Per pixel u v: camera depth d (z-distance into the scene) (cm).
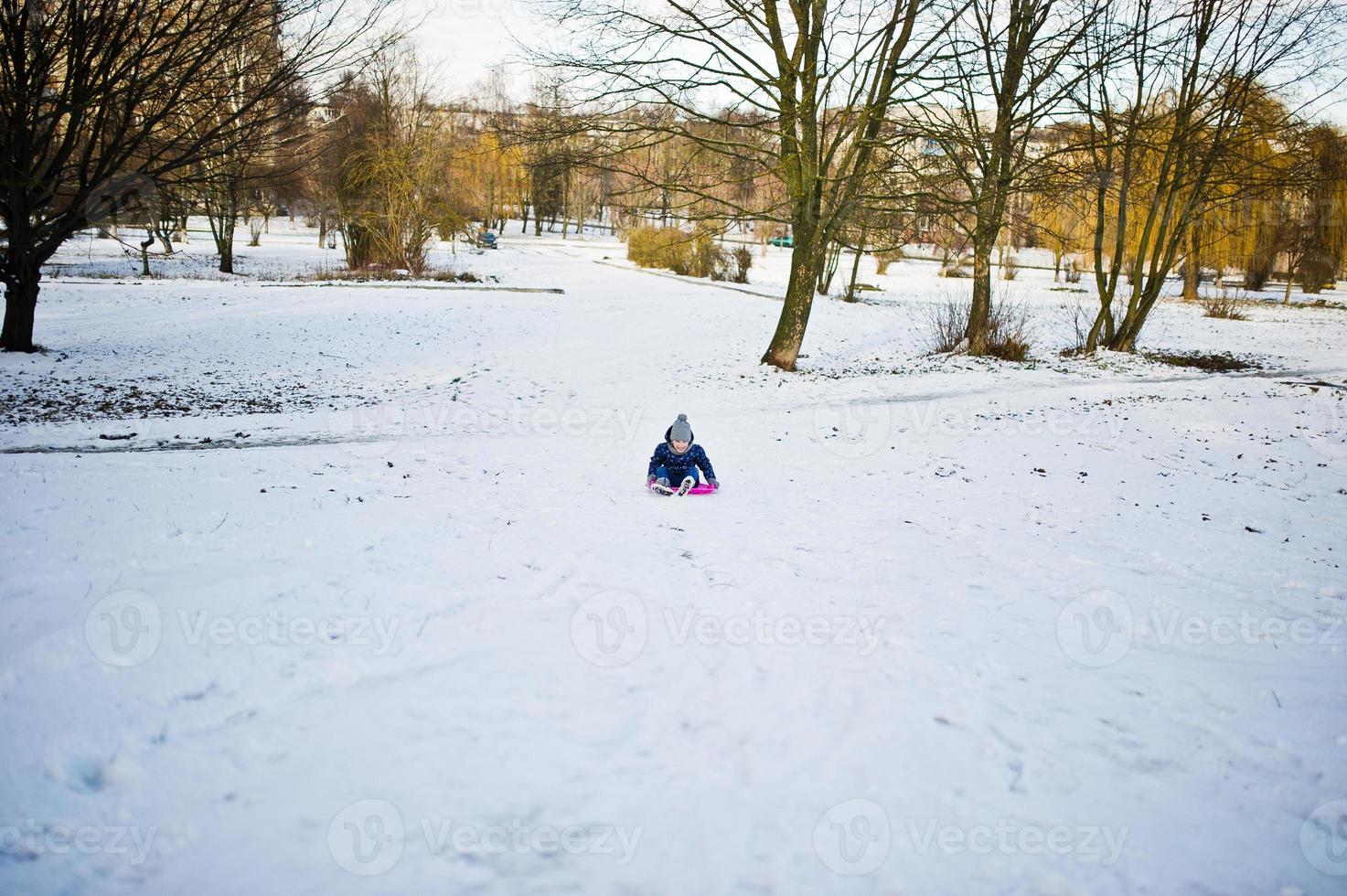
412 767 298
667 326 2352
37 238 1360
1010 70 1627
